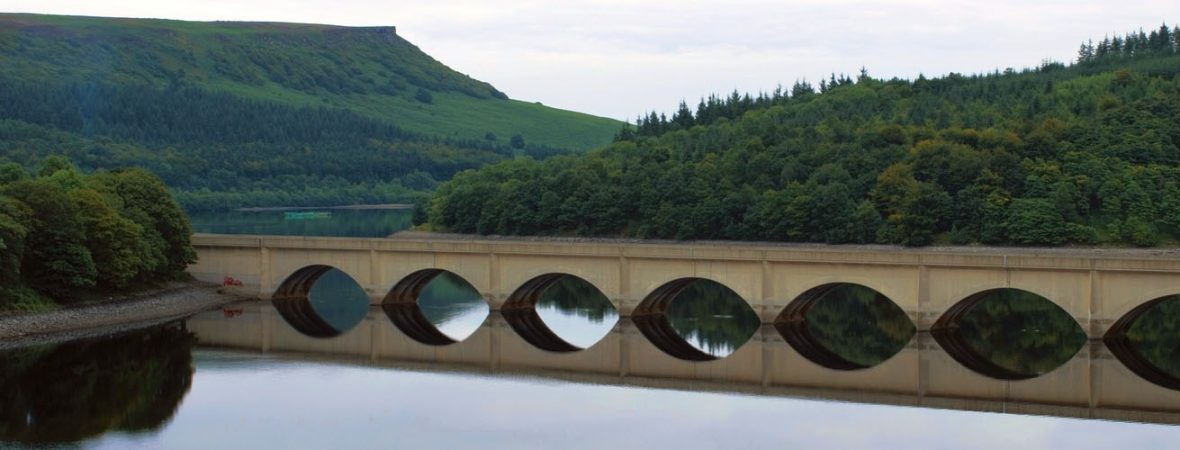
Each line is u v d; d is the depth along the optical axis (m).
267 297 172.88
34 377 115.94
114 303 154.88
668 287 151.25
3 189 148.00
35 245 147.00
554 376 118.31
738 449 90.25
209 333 144.00
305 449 91.31
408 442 93.12
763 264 141.25
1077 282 124.00
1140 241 194.75
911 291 133.12
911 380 113.81
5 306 140.25
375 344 138.38
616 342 138.00
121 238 156.62
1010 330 140.50
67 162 195.50
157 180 173.25
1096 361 120.38
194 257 173.00
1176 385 110.00
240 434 95.56
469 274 159.75
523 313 160.62
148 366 122.50
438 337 144.38
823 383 113.44
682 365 123.88
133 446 92.12
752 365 122.94
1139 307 122.50
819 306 167.50
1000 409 101.50
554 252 153.75
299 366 123.75
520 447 91.44
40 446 91.88
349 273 167.75
